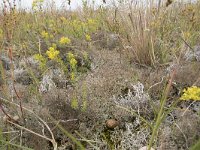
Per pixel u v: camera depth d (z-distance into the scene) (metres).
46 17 4.64
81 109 2.16
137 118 2.17
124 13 3.49
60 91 2.37
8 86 2.70
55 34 4.00
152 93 2.46
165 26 3.47
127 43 3.34
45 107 2.21
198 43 3.41
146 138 1.98
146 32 3.10
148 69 2.91
